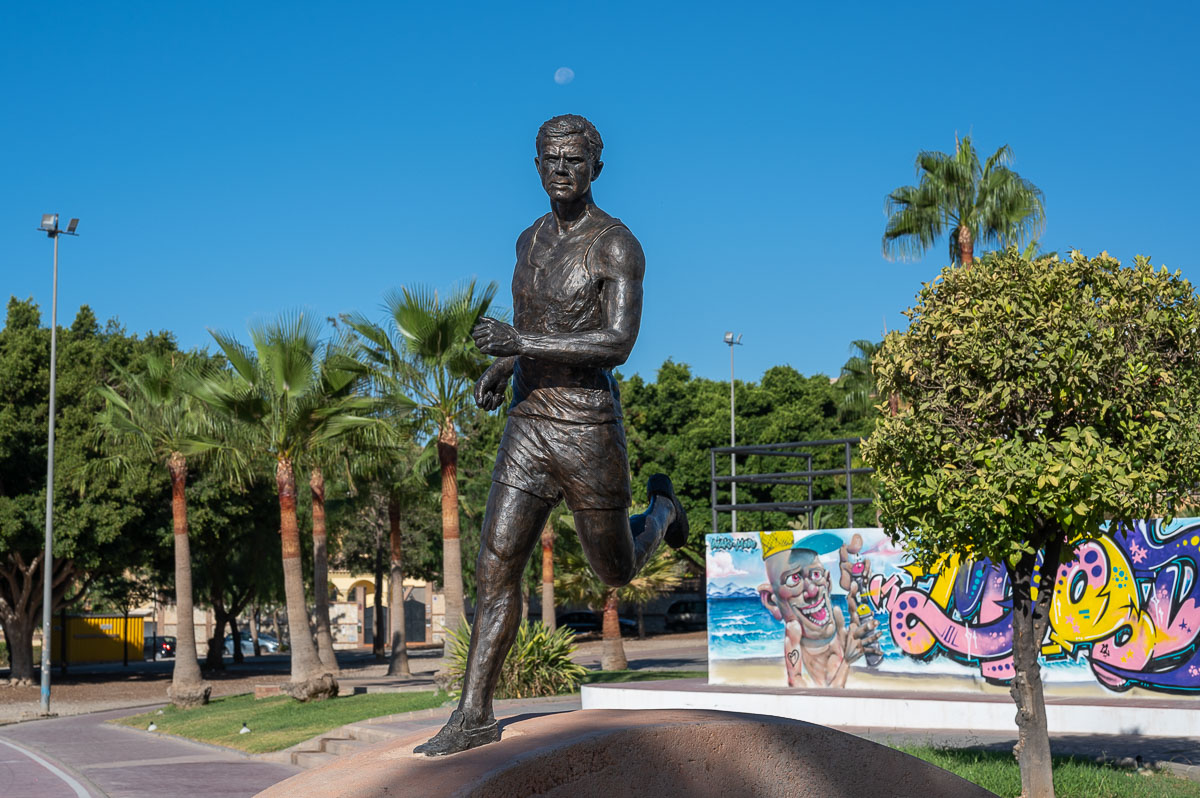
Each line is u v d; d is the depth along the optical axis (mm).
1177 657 16219
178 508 25922
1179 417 8820
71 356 32344
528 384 4953
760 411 48000
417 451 29938
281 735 18797
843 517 42125
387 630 61094
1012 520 9117
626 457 5031
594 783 4496
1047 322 9156
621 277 4828
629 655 36406
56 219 28188
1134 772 11156
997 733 14758
